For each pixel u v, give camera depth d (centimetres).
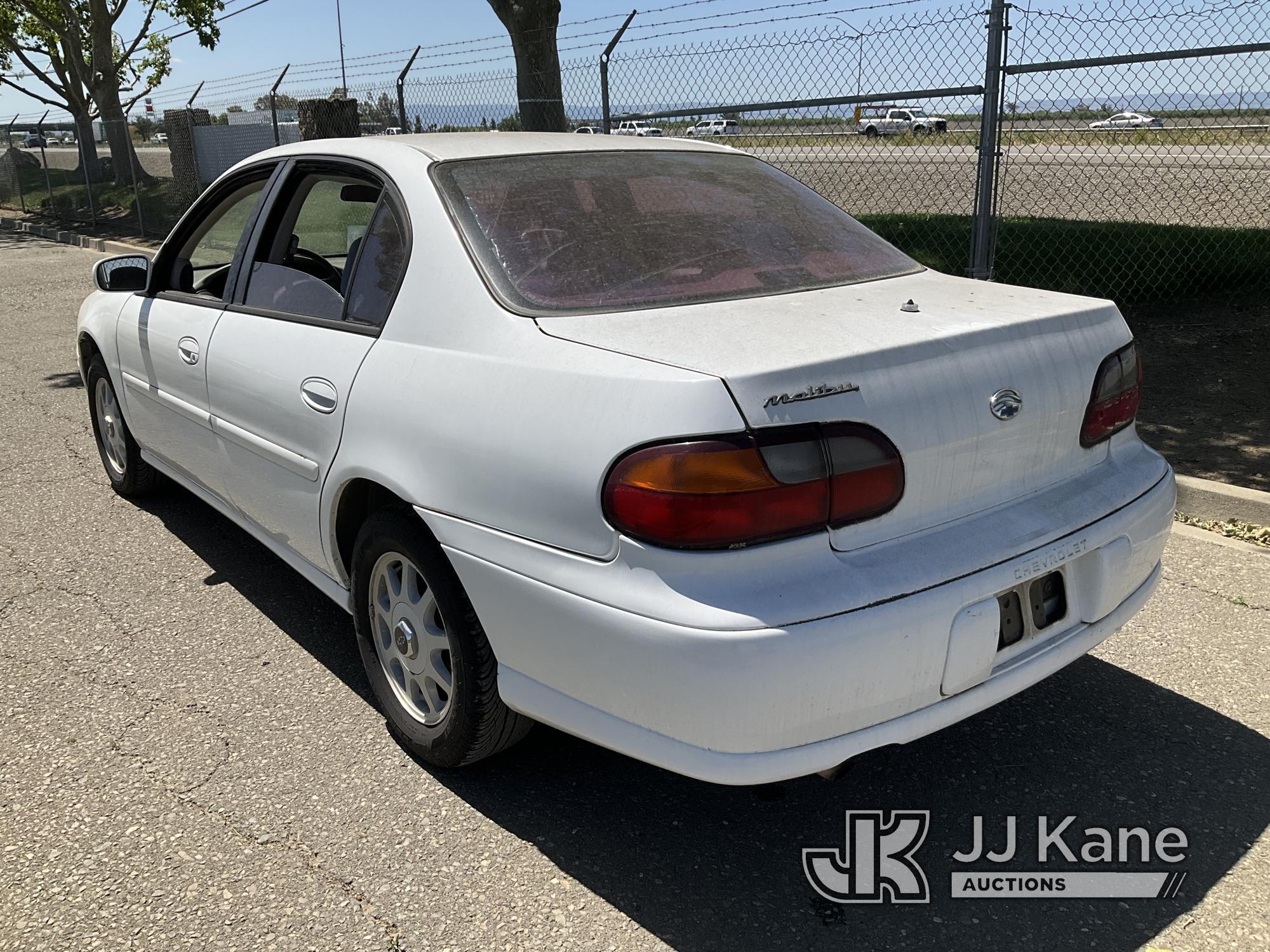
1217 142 696
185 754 294
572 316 245
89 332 476
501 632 237
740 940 225
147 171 2538
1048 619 242
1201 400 591
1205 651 339
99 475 546
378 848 254
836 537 208
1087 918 230
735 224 295
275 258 349
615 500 206
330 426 286
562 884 241
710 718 202
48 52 2252
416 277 271
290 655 351
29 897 238
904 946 223
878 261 302
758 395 200
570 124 895
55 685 332
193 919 231
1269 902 232
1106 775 279
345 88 1165
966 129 740
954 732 301
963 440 222
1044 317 245
